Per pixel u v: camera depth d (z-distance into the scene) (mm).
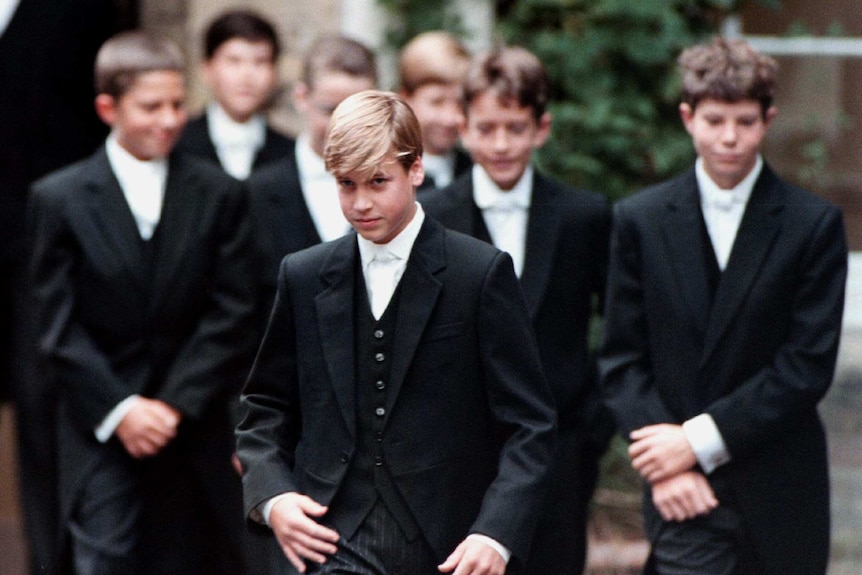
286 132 14867
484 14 14594
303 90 11102
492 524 7211
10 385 13180
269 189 10781
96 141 13188
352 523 7379
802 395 8695
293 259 7680
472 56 12719
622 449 13188
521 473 7328
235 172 12828
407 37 14617
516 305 7539
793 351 8758
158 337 10477
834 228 8867
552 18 14531
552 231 9625
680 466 8750
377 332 7449
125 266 10383
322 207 10828
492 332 7449
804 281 8812
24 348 12234
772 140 14953
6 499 15219
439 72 11844
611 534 12766
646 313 9094
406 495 7359
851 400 14086
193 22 15008
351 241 7582
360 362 7461
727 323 8797
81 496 10305
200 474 10586
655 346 9023
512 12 14625
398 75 14523
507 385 7438
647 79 14383
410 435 7391
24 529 12180
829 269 8812
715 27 14859
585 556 9844
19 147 12797
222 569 10719
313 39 14797
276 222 10703
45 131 12883
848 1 14812
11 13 12781
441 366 7426
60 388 10531
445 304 7453
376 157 7082
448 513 7402
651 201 9156
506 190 9695
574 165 14016
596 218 9773
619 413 9031
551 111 14117
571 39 14281
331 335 7469
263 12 14859
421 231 7535
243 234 10703
